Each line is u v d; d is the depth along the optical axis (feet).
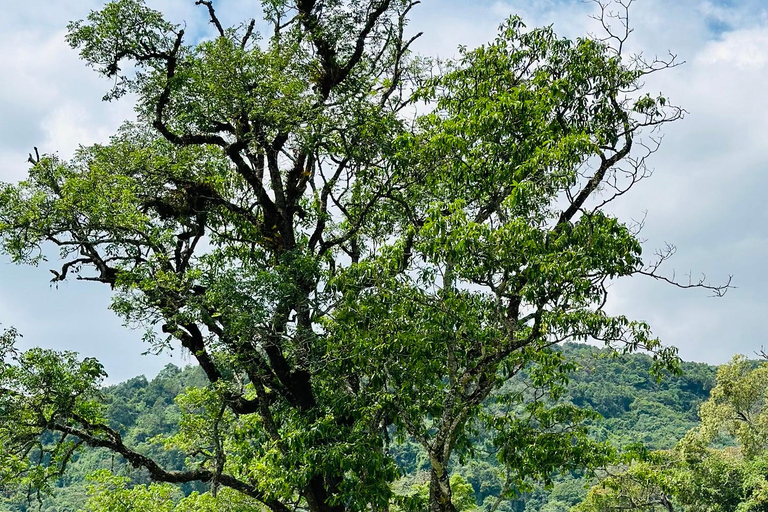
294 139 55.57
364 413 49.01
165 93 55.42
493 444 55.16
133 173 55.16
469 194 50.42
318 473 48.44
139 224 51.88
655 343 44.32
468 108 50.57
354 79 61.21
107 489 70.13
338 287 48.19
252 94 52.95
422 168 53.67
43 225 50.60
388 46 64.64
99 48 54.54
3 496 56.54
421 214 56.59
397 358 50.21
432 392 51.78
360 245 62.90
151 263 52.03
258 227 56.75
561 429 55.67
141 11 53.72
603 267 43.45
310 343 52.70
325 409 52.19
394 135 55.83
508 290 47.93
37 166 52.95
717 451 150.61
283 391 55.01
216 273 52.31
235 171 58.44
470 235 42.80
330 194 60.54
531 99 47.93
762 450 143.33
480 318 50.37
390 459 50.16
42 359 50.03
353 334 49.67
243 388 57.93
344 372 52.60
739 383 142.92
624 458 54.65
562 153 44.16
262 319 49.93
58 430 51.96
